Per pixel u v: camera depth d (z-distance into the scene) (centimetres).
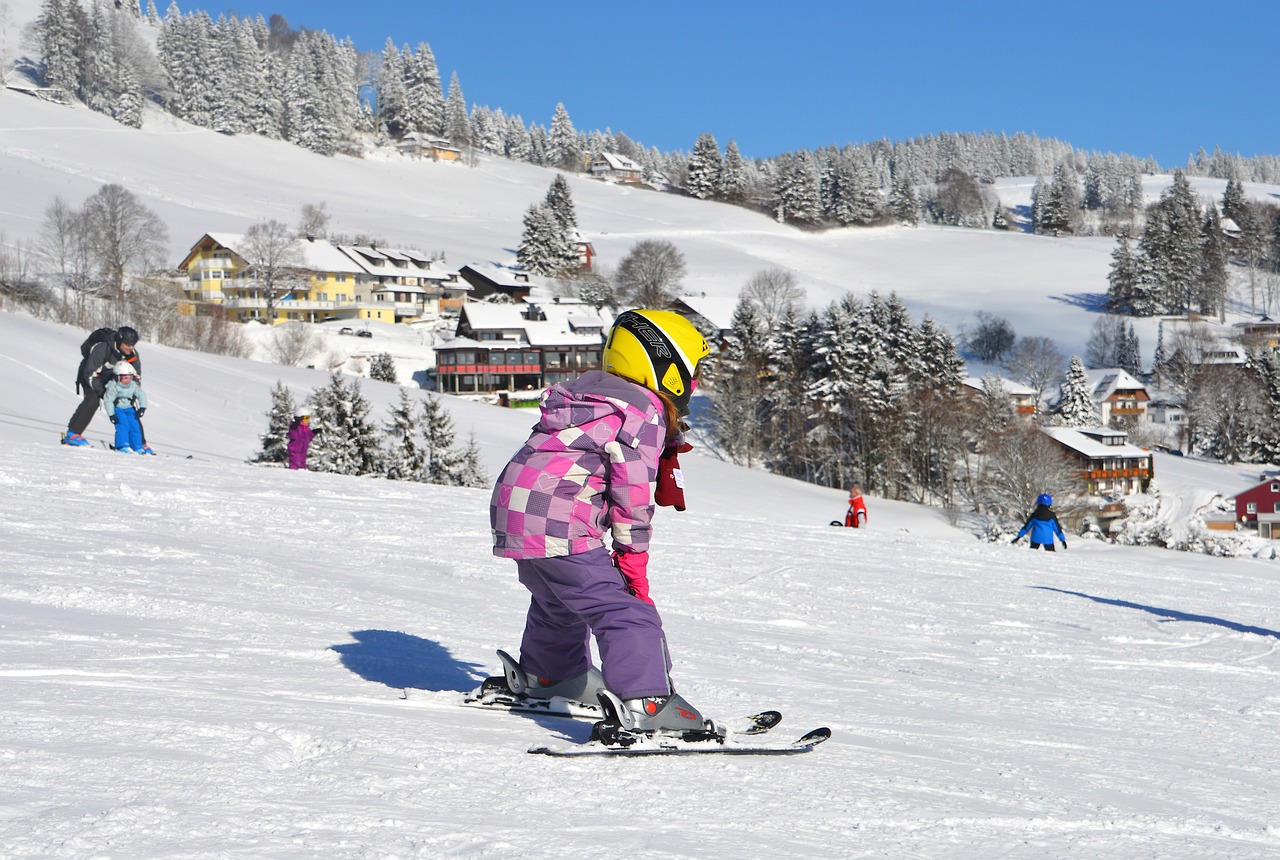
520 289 13338
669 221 19425
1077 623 945
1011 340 12469
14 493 1101
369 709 362
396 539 1079
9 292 7581
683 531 1515
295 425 2020
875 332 7619
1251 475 8838
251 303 11344
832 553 1391
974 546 1764
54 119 17512
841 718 447
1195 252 15288
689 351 360
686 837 245
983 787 331
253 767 270
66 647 424
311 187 17975
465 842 224
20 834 203
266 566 773
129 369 1817
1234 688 668
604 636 350
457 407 5800
